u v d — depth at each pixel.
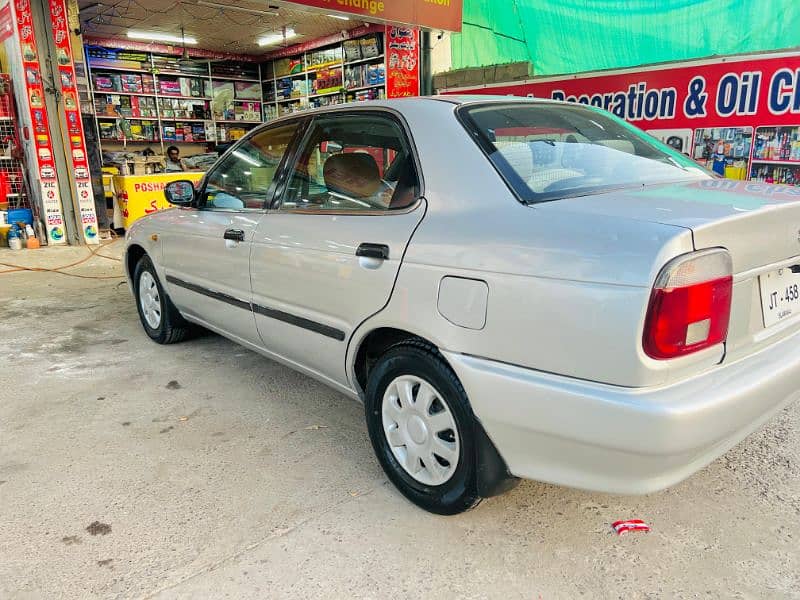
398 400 2.36
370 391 2.43
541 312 1.76
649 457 1.63
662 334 1.59
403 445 2.36
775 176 5.57
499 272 1.86
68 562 2.05
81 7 9.68
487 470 2.04
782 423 2.94
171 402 3.35
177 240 3.75
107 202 11.11
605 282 1.64
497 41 8.60
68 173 8.82
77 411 3.25
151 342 4.43
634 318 1.58
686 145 6.17
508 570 1.99
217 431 3.00
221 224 3.31
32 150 8.61
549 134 2.41
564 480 1.86
